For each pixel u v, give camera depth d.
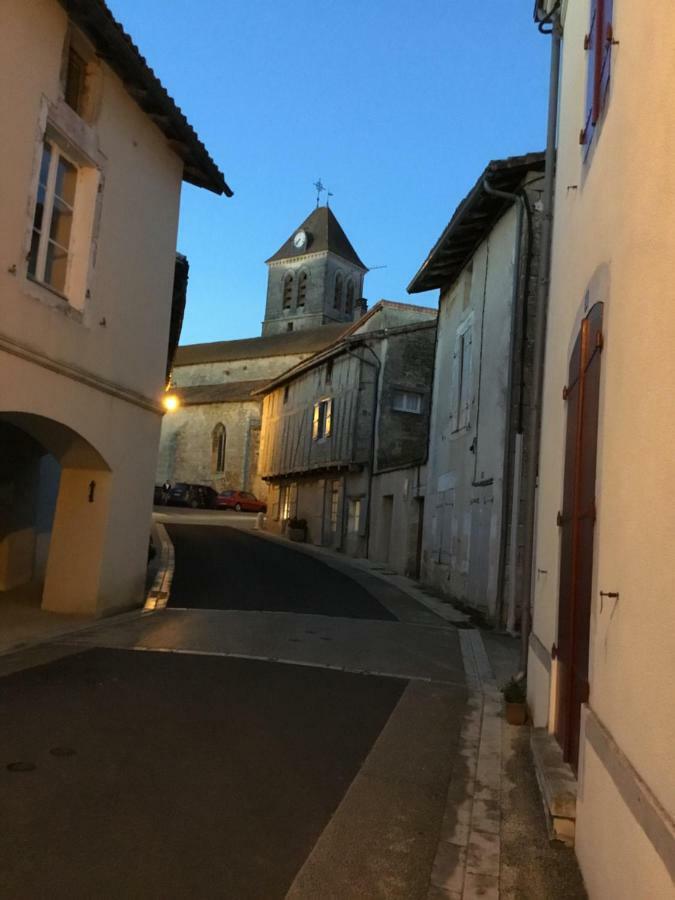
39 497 11.82
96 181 8.58
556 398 5.56
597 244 4.08
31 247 7.70
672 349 2.49
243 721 5.55
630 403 2.99
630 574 2.82
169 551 17.92
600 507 3.45
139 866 3.28
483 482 12.11
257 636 9.02
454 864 3.54
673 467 2.39
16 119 7.05
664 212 2.67
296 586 14.23
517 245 11.23
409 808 4.20
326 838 3.74
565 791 3.81
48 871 3.17
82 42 8.25
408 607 12.62
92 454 9.07
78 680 6.35
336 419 24.66
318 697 6.47
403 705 6.44
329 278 68.00
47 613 9.22
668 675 2.29
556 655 4.83
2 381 7.08
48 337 7.80
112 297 9.11
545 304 6.94
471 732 5.75
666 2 2.82
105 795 4.01
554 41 7.06
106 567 9.43
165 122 9.76
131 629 8.88
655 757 2.37
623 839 2.65
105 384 8.96
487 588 11.62
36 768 4.31
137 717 5.43
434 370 17.12
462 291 14.80
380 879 3.37
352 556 22.42
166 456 52.75
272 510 32.28
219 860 3.41
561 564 4.74
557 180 6.55
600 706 3.23
